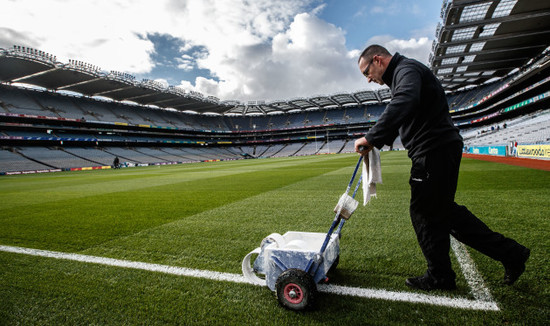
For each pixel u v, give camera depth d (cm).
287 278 169
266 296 191
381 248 264
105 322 168
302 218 403
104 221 438
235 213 456
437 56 2875
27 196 804
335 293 188
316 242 219
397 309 166
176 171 1909
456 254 244
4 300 199
